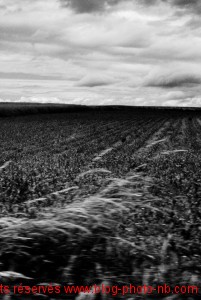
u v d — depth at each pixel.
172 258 2.69
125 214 2.93
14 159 16.12
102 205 2.70
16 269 2.44
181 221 3.50
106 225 2.62
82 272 2.42
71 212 2.62
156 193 3.73
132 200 3.05
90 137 29.69
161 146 21.08
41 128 39.34
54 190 7.56
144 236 3.03
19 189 7.22
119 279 2.36
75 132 34.72
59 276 2.39
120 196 3.03
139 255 2.65
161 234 3.14
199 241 3.12
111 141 26.34
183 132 35.44
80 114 81.94
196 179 7.81
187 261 2.70
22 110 78.38
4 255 2.48
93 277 2.37
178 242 3.06
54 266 2.47
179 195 3.99
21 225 2.49
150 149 18.94
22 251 2.49
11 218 2.63
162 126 45.22
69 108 100.81
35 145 23.39
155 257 2.68
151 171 9.62
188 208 3.88
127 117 69.50
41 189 7.58
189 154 15.49
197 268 2.58
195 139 27.22
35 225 2.49
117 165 13.11
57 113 87.38
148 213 3.46
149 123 51.53
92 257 2.54
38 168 12.34
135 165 12.09
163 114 90.31
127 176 3.47
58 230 2.46
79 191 3.55
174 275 2.45
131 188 3.13
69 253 2.54
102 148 21.28
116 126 44.47
